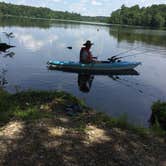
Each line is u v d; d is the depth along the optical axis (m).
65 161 4.91
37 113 6.87
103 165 4.91
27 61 19.45
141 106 11.15
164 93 13.41
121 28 83.38
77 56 22.70
